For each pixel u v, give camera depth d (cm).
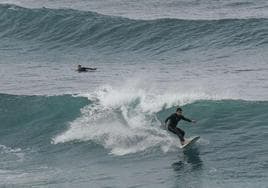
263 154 7956
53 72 14350
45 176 7900
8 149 9281
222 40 16175
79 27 18662
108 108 10031
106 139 9056
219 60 14550
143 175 7694
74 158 8625
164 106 9981
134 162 8225
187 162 7962
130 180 7556
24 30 19512
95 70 14312
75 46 17638
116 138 9006
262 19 17062
